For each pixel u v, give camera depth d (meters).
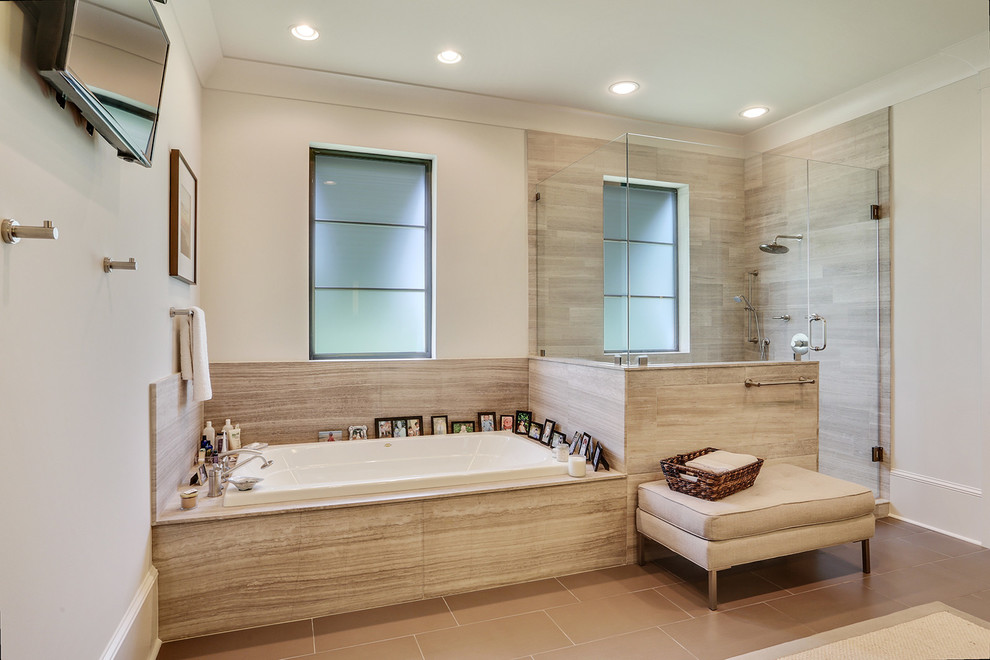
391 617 2.31
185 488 2.47
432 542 2.48
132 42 1.43
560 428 3.46
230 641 2.12
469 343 3.74
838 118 3.69
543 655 2.02
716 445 3.01
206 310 3.20
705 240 3.03
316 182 3.54
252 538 2.23
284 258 3.34
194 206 2.89
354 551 2.37
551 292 3.69
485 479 2.68
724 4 2.56
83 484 1.42
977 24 2.73
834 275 3.38
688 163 3.00
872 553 2.92
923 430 3.28
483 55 3.08
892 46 2.96
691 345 2.98
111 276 1.65
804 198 3.28
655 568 2.80
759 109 3.84
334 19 2.71
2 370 1.03
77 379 1.39
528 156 3.86
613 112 3.90
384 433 3.47
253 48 3.01
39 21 1.10
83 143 1.44
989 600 2.40
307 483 3.06
